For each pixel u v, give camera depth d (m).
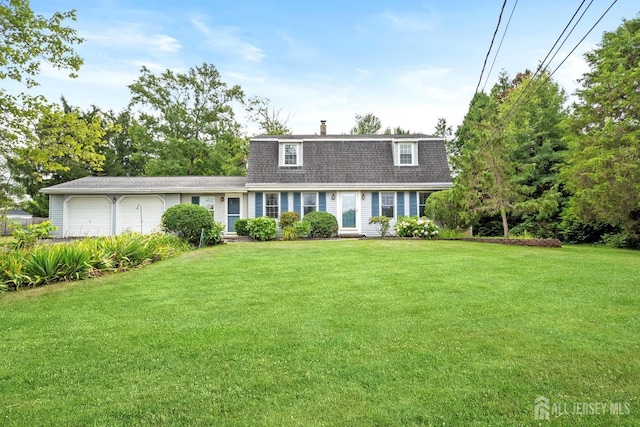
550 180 19.38
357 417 2.69
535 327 4.46
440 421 2.63
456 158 15.69
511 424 2.60
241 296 6.11
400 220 17.16
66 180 27.38
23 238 9.32
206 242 14.12
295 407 2.83
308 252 11.17
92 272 7.93
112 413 2.79
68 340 4.26
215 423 2.66
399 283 6.84
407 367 3.46
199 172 30.84
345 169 18.64
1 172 11.66
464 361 3.57
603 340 4.03
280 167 18.67
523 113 21.86
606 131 14.85
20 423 2.68
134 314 5.22
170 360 3.70
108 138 32.69
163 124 29.84
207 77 31.44
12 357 3.81
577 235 18.30
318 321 4.79
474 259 9.53
